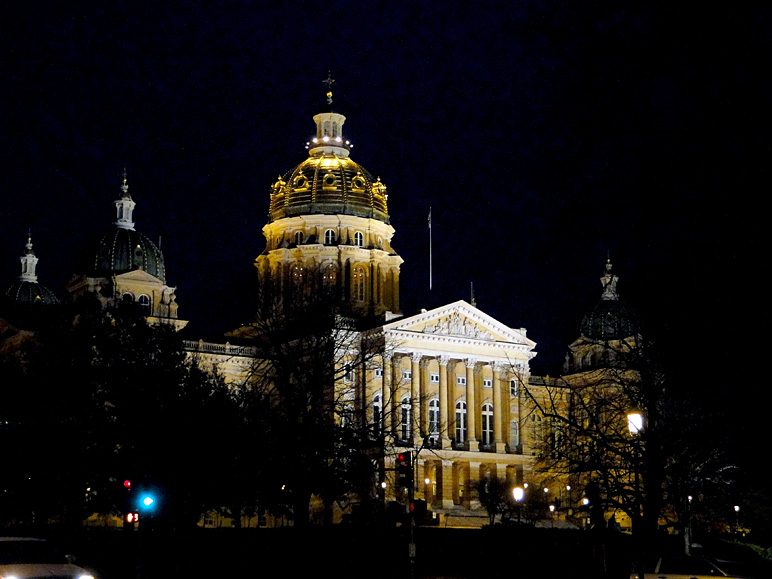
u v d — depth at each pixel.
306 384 74.56
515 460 127.69
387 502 110.88
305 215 135.88
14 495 72.44
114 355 73.88
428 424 123.50
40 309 79.25
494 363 130.38
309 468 71.88
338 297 94.50
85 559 56.53
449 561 64.19
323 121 144.88
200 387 73.38
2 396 71.38
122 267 125.06
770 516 64.75
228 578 58.31
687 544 59.41
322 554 63.97
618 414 46.00
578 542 56.91
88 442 70.06
